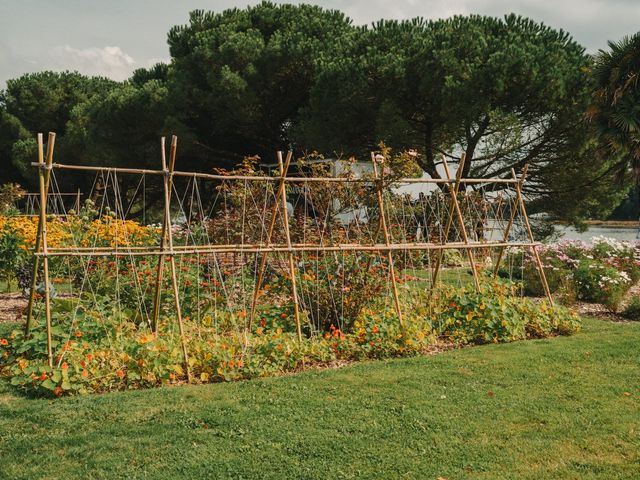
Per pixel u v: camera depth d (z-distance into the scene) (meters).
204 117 22.98
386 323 6.45
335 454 3.70
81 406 4.46
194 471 3.48
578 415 4.34
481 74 15.22
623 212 46.75
